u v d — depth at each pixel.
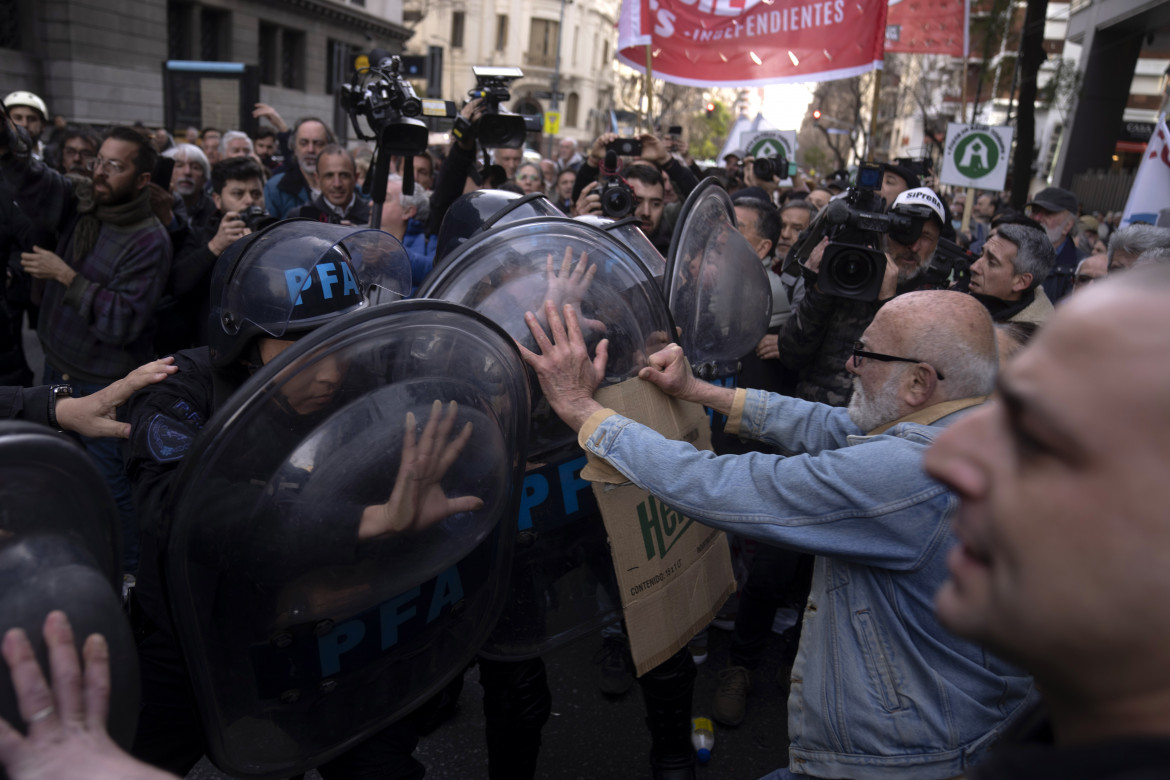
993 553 0.49
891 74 25.64
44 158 6.46
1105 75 15.41
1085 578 0.44
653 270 2.04
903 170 4.36
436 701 2.12
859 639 1.42
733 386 2.22
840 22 5.02
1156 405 0.41
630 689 2.84
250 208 3.75
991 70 14.18
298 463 1.13
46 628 0.77
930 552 1.33
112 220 3.08
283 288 1.37
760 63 5.31
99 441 2.95
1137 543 0.42
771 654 3.19
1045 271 3.22
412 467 1.22
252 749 1.25
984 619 0.49
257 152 7.71
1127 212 4.93
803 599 2.83
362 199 4.16
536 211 1.89
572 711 2.74
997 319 3.26
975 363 1.42
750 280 2.17
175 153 4.77
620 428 1.47
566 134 48.66
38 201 3.44
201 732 1.19
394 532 1.23
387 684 1.37
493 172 3.79
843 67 5.08
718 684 2.94
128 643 0.85
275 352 1.40
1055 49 27.33
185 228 3.58
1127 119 25.05
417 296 1.50
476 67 3.08
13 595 0.76
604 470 1.49
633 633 1.63
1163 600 0.42
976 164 7.37
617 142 3.84
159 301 3.32
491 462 1.35
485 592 1.50
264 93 19.59
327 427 1.14
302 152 4.98
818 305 2.70
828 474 1.34
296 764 1.30
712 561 1.88
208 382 1.57
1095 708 0.47
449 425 1.26
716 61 5.38
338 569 1.20
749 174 6.04
